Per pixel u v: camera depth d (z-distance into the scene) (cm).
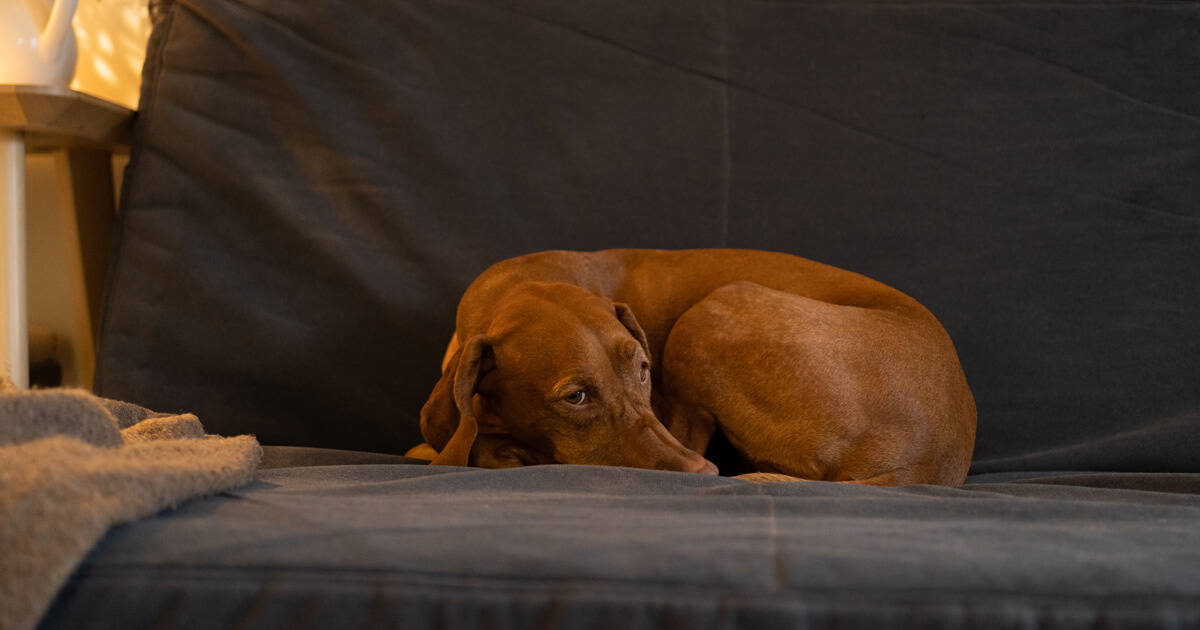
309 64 308
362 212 300
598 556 107
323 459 231
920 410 229
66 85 297
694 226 304
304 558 108
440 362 292
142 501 120
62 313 359
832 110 307
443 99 308
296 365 291
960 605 98
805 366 231
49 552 103
